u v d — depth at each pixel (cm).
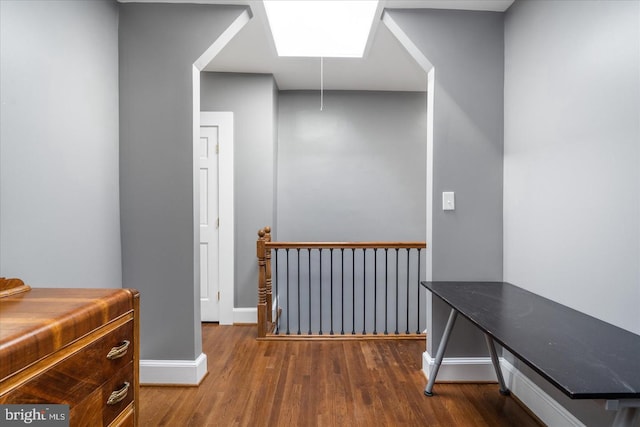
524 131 181
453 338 206
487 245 204
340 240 372
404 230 374
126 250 200
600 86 131
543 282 167
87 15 169
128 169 199
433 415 174
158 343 201
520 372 187
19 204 129
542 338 114
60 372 75
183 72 198
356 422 168
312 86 356
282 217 371
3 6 122
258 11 209
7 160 124
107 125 187
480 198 203
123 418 97
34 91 135
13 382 64
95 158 176
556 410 157
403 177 373
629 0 118
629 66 119
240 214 318
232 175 312
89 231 171
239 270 318
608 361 97
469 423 167
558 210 155
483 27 201
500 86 202
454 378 205
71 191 158
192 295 201
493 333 119
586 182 138
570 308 148
